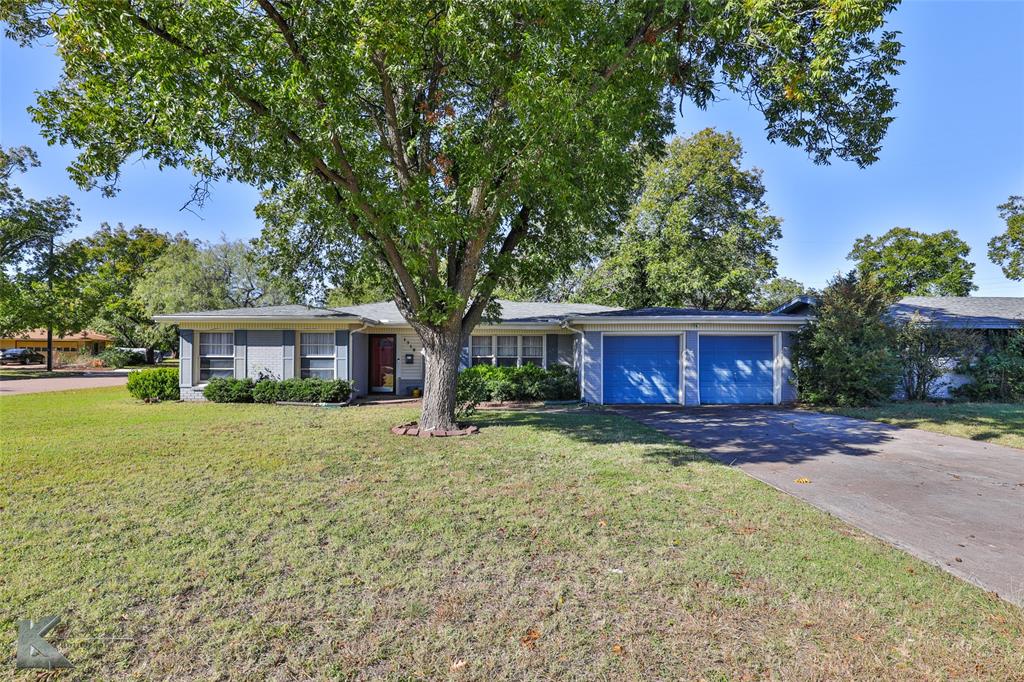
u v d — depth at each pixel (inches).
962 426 390.6
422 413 368.8
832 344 507.8
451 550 158.1
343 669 101.6
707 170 885.8
